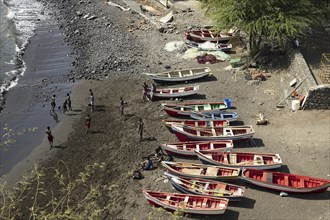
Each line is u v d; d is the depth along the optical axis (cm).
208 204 2633
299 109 3584
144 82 4256
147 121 3647
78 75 4491
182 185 2770
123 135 3491
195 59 4584
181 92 3897
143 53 4784
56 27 5691
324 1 4344
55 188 2964
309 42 4400
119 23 5569
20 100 4119
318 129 3334
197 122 3475
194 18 5506
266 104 3731
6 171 3219
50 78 4475
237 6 4162
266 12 4100
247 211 2650
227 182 2866
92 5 6250
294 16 4041
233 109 3700
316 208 2655
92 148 3381
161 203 2634
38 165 3250
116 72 4475
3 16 6103
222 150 3100
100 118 3753
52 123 3756
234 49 4744
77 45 5131
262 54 4400
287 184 2783
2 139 3588
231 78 4178
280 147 3203
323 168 2970
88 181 2991
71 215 1435
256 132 3388
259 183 2788
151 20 5531
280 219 2586
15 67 4731
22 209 2761
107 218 2664
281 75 4081
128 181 2967
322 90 3459
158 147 3228
